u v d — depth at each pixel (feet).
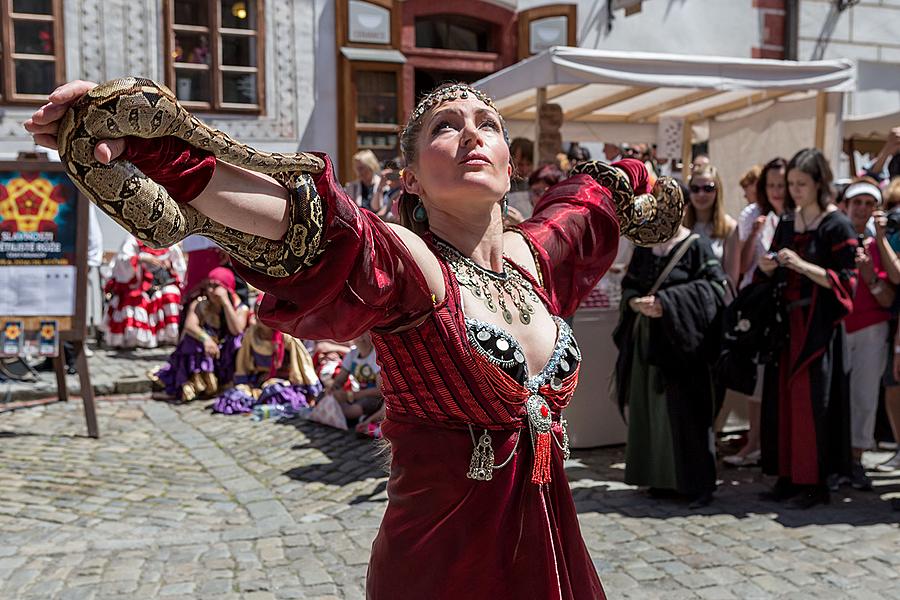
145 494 15.21
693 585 11.31
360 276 4.37
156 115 3.63
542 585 5.00
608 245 6.52
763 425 15.02
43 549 12.45
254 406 21.72
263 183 4.12
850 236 13.91
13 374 24.66
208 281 23.02
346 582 11.41
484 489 4.96
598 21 37.58
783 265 13.87
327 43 34.88
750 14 39.42
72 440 19.02
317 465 16.98
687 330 14.17
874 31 40.70
